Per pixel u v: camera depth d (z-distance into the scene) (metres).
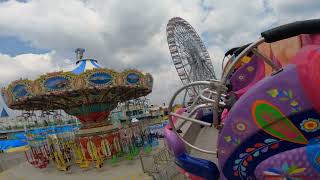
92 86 18.20
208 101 2.65
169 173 11.73
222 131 1.87
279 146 1.70
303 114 1.59
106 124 21.77
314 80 1.53
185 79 18.17
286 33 1.70
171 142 2.52
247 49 1.83
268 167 1.69
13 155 35.62
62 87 18.08
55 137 24.00
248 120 1.73
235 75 2.84
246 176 1.85
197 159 2.36
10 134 60.00
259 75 2.73
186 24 20.80
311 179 1.58
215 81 2.32
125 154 21.17
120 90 21.19
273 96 1.64
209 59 20.81
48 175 18.84
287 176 1.63
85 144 20.67
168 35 18.39
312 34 1.79
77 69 22.38
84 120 21.58
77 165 20.48
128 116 28.06
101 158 19.88
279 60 2.45
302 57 1.60
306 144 1.63
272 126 1.67
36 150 25.45
